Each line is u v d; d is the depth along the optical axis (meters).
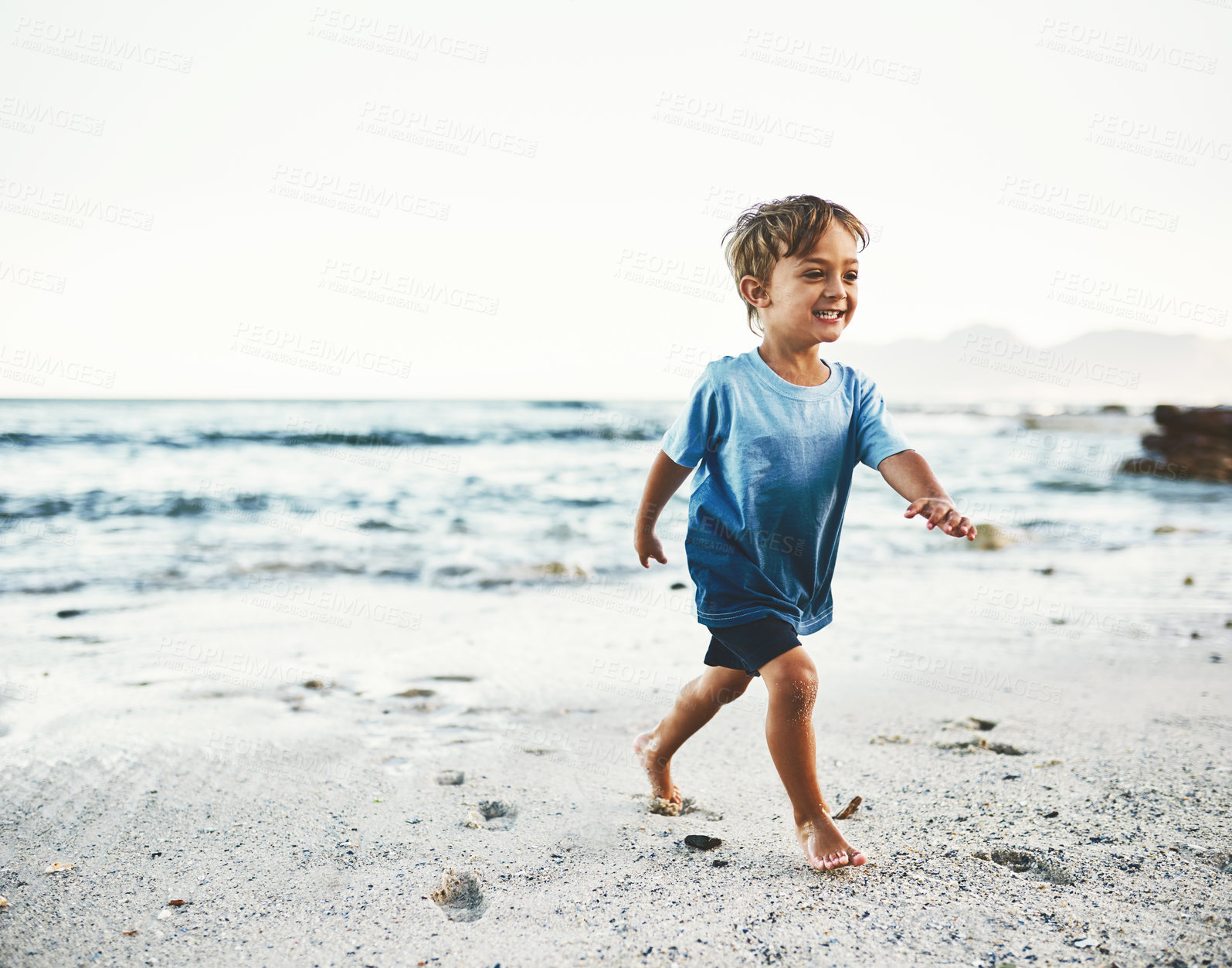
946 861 1.96
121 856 2.05
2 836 2.16
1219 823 2.14
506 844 2.13
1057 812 2.26
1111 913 1.67
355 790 2.51
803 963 1.51
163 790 2.48
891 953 1.54
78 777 2.57
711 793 2.52
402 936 1.65
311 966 1.55
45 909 1.77
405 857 2.05
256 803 2.40
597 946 1.59
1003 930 1.62
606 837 2.18
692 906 1.75
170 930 1.69
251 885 1.89
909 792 2.47
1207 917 1.64
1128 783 2.47
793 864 1.98
